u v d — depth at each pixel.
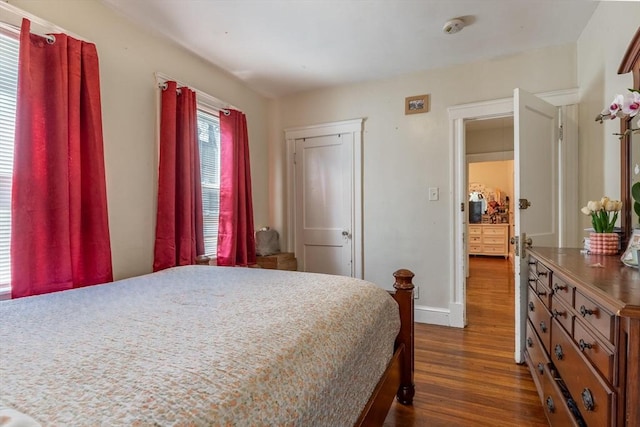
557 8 2.16
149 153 2.40
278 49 2.68
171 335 0.93
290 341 0.90
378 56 2.83
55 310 1.21
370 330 1.26
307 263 3.70
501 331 2.91
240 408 0.63
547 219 2.45
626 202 1.74
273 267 3.37
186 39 2.51
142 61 2.35
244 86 3.45
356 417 1.09
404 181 3.24
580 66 2.53
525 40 2.57
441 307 3.11
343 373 0.99
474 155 5.12
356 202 3.44
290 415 0.71
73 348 0.85
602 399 0.92
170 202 2.41
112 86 2.15
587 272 1.22
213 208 3.08
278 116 3.83
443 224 3.09
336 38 2.52
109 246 1.99
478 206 8.02
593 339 1.01
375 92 3.35
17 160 1.64
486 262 6.92
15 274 1.62
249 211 3.31
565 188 2.54
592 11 2.20
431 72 3.11
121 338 0.91
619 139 1.87
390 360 1.53
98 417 0.56
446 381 2.04
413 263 3.21
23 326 1.03
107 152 2.12
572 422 1.15
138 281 1.73
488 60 2.89
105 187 2.00
